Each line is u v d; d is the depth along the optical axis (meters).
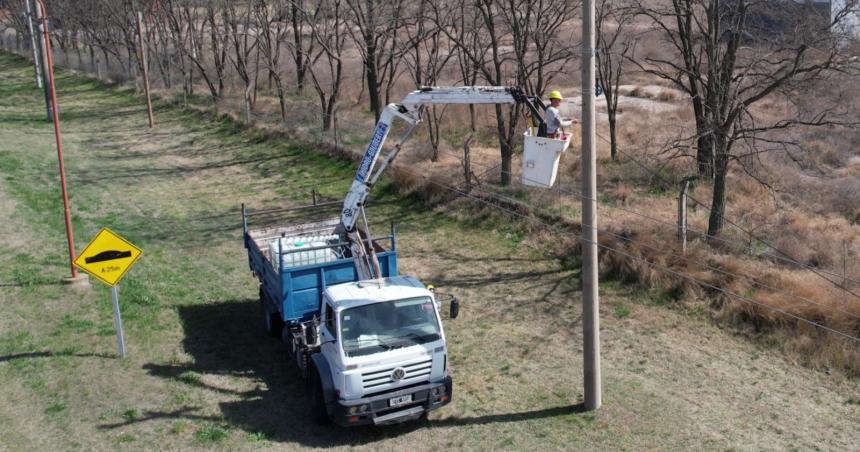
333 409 11.27
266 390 13.23
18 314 16.39
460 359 14.26
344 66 48.12
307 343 12.73
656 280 16.55
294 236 16.44
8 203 25.05
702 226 18.70
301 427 11.99
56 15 59.84
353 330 11.32
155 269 19.56
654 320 15.42
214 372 13.91
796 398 12.44
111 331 15.60
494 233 21.03
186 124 38.91
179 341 15.25
